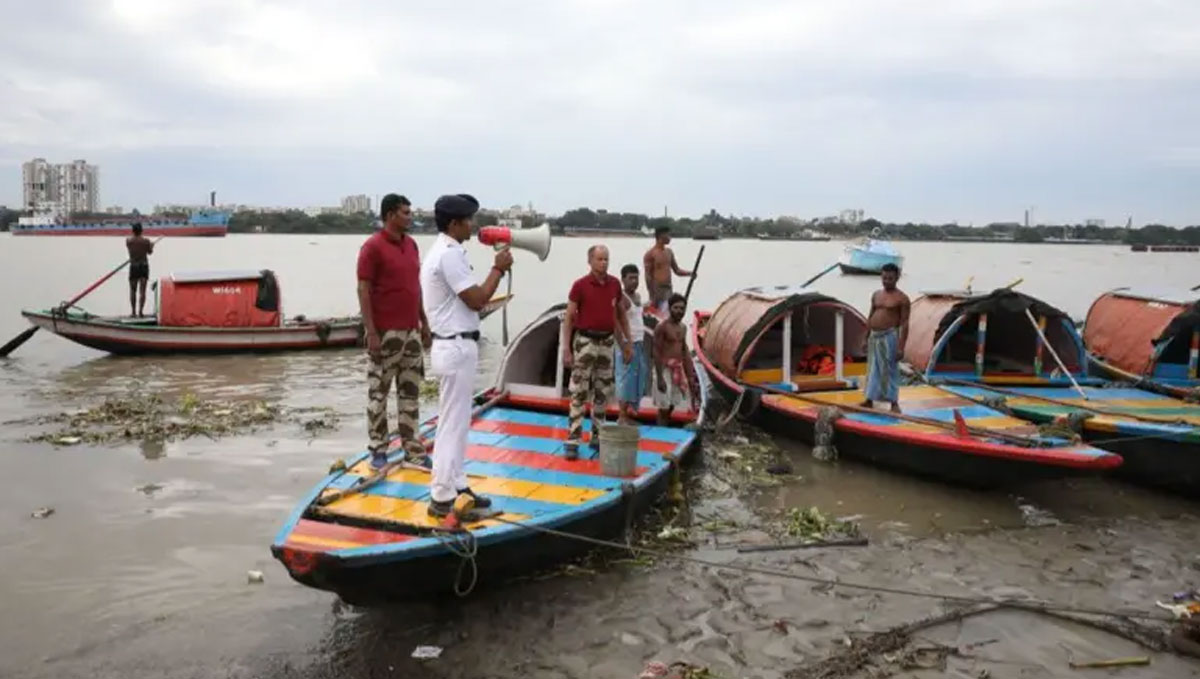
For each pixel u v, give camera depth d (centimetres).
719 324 1388
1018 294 1309
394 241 754
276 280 1909
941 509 920
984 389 1240
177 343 1816
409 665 592
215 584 714
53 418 1244
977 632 652
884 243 5950
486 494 748
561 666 591
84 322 1752
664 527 840
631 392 988
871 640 629
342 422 1245
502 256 663
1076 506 941
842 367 1282
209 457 1058
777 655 612
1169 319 1289
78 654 604
